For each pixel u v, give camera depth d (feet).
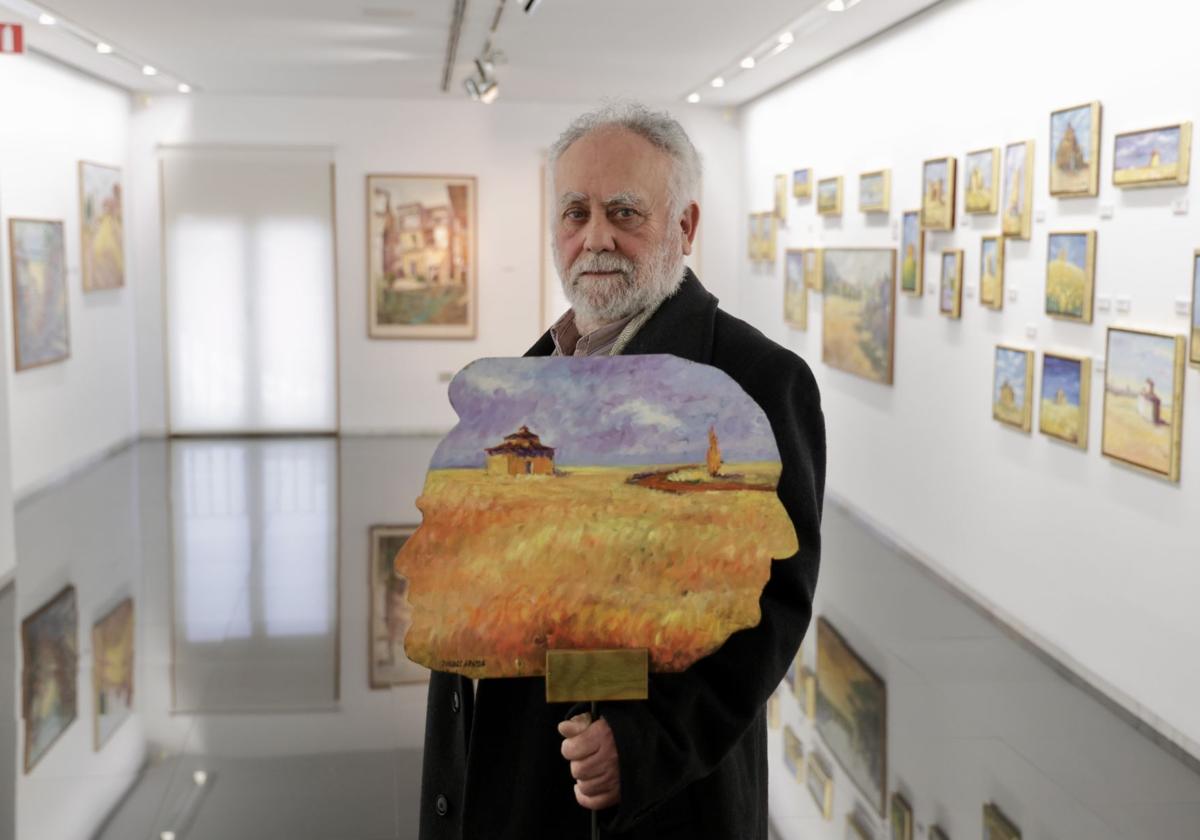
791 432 7.35
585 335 8.13
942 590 36.11
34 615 32.58
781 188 58.80
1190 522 23.45
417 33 46.91
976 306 34.78
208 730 24.18
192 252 67.15
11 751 23.04
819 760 22.44
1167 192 24.43
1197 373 23.20
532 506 6.50
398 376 69.41
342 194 67.97
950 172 36.24
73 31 46.32
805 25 42.63
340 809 20.42
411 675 27.73
